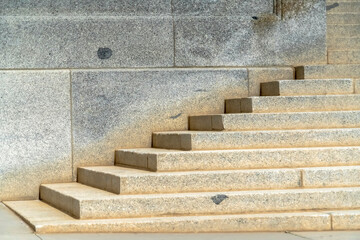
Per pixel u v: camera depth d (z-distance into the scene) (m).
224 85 10.45
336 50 11.78
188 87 10.34
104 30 10.16
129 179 7.61
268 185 7.74
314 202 7.42
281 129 8.97
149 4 10.38
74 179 9.97
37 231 7.02
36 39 9.93
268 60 10.65
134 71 10.19
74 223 7.04
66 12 10.12
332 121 9.07
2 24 9.84
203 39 10.47
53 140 9.91
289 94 9.83
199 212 7.30
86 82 10.02
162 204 7.29
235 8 10.65
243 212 7.33
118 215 7.27
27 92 9.85
